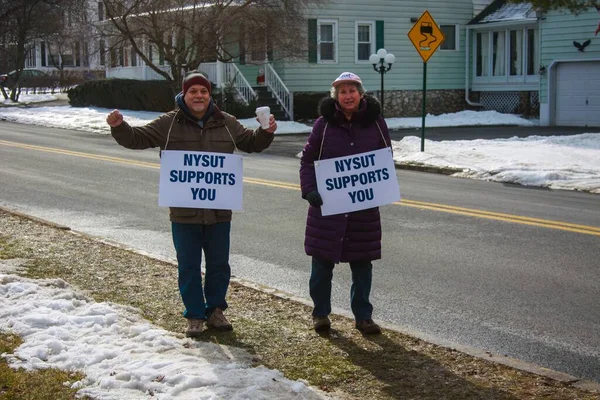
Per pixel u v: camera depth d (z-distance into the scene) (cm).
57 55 6688
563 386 535
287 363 568
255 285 791
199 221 618
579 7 2272
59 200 1361
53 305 657
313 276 639
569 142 2272
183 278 624
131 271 827
